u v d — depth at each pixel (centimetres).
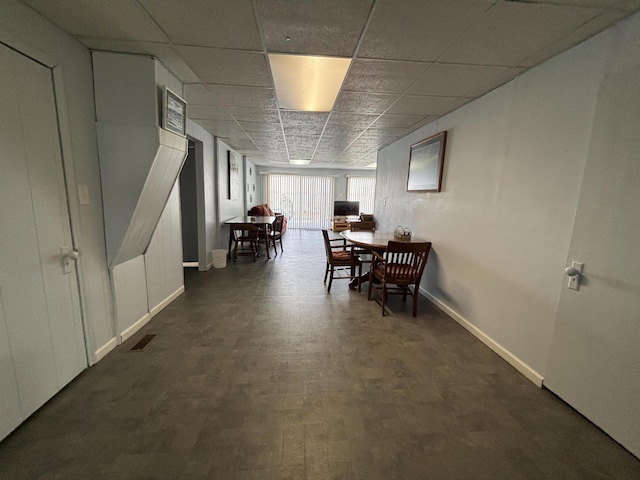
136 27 168
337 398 180
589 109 164
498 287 237
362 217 667
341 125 385
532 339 203
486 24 155
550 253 188
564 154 179
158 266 305
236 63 212
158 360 217
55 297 174
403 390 189
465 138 286
